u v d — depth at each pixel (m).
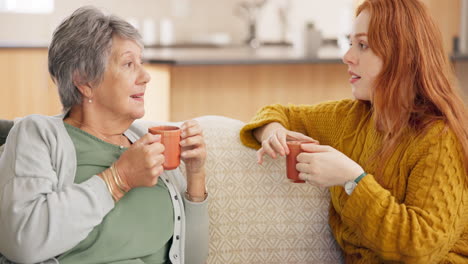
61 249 1.35
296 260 1.81
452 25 4.89
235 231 1.80
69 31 1.49
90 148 1.52
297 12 6.13
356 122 1.77
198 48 5.37
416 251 1.42
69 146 1.48
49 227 1.33
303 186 1.84
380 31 1.54
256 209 1.81
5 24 5.45
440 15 4.88
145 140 1.42
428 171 1.47
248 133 1.88
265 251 1.81
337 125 1.81
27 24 5.51
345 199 1.70
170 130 1.48
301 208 1.82
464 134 1.50
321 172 1.49
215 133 1.88
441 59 1.57
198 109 4.02
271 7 6.09
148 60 3.83
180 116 4.00
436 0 4.87
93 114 1.55
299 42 4.40
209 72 4.00
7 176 1.40
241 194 1.81
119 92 1.51
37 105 4.48
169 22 5.59
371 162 1.61
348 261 1.75
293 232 1.81
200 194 1.66
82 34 1.48
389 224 1.42
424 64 1.53
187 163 1.62
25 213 1.34
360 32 1.59
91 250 1.44
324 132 1.83
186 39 5.96
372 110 1.71
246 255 1.80
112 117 1.55
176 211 1.61
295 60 4.09
